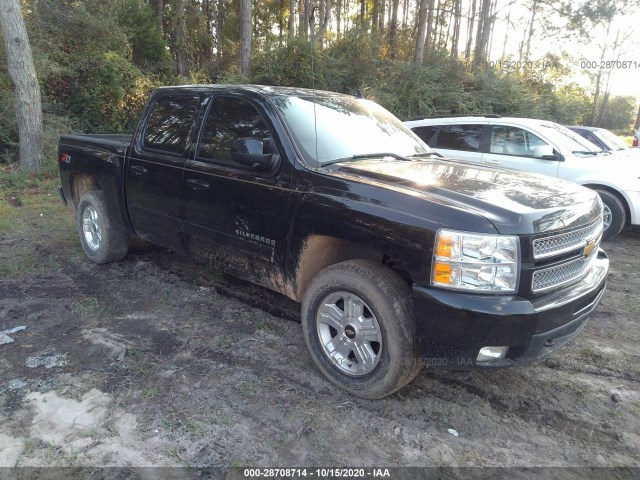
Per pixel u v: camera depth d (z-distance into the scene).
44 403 2.98
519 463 2.66
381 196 2.94
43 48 13.93
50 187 9.59
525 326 2.61
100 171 4.97
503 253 2.62
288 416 2.94
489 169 3.75
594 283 3.16
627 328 4.37
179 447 2.66
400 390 3.25
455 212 2.69
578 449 2.79
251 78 19.39
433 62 22.67
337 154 3.56
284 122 3.54
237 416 2.92
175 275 5.09
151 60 19.66
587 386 3.41
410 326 2.86
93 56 14.78
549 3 22.89
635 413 3.13
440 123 8.54
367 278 2.94
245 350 3.67
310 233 3.20
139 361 3.48
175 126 4.33
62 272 5.14
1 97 12.04
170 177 4.19
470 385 3.36
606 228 7.20
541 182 3.42
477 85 22.05
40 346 3.66
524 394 3.29
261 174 3.50
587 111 31.30
